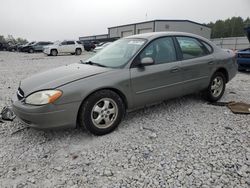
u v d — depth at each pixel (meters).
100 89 3.21
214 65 4.55
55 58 19.95
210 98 4.68
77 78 3.13
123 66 3.48
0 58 20.12
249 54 8.30
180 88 4.09
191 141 3.14
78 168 2.60
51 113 2.91
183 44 4.20
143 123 3.75
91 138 3.28
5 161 2.75
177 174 2.45
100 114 3.27
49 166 2.65
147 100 3.73
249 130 3.45
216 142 3.10
